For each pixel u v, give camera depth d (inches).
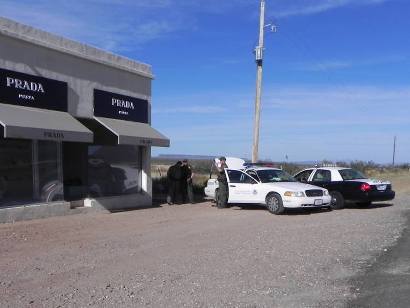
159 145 813.2
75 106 681.0
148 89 868.6
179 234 499.2
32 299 269.4
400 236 492.1
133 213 700.7
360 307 260.7
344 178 778.2
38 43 607.5
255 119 1043.9
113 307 257.6
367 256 392.8
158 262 365.1
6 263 354.3
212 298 275.4
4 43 564.7
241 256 388.5
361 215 679.1
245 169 770.2
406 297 277.0
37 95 612.7
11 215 570.3
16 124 526.3
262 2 1034.7
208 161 2161.7
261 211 736.3
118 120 773.3
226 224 580.4
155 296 277.9
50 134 570.3
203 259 376.5
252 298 276.4
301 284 307.1
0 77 560.1
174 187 861.2
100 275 323.9
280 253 402.0
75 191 740.0
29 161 618.5
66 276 319.6
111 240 457.7
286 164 1668.3
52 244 431.5
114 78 769.6
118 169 812.6
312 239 470.9
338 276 327.9
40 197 634.8
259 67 1039.6
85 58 693.9
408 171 2650.1
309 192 695.1
